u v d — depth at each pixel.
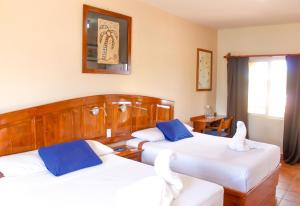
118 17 3.43
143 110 3.87
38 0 2.62
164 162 1.93
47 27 2.71
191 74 4.97
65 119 2.88
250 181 2.56
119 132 3.52
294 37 4.90
